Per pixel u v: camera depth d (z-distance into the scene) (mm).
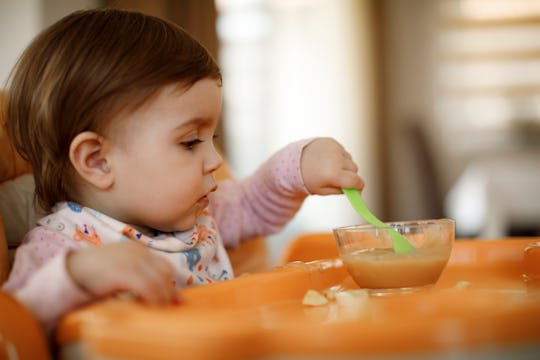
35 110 783
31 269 666
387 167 4793
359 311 555
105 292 534
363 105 4762
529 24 4695
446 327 393
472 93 4770
